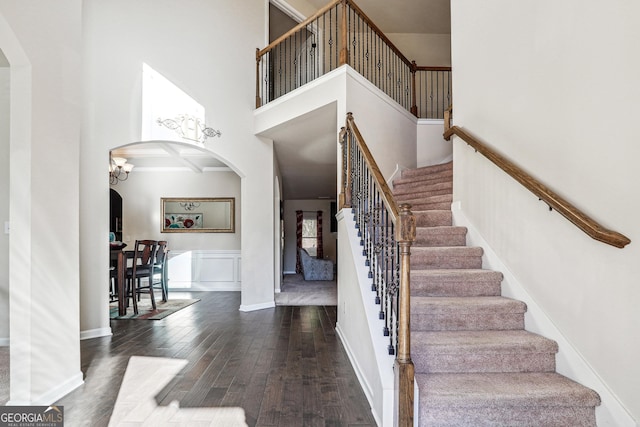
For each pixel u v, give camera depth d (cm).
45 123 235
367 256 283
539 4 231
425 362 212
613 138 175
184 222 779
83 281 388
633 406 166
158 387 255
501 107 278
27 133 222
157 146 632
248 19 541
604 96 180
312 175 780
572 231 204
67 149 255
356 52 685
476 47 317
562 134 211
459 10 349
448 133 355
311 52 631
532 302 238
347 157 358
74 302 257
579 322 199
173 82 460
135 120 433
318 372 283
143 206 775
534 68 237
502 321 244
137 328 428
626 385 169
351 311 307
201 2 491
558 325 215
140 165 766
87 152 400
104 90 416
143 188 777
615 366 175
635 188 163
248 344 358
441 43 727
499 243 280
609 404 178
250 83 536
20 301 220
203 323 450
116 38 427
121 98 425
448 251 301
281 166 711
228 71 512
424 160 566
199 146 477
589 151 190
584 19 193
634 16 163
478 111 313
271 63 654
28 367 219
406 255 186
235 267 774
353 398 238
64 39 254
